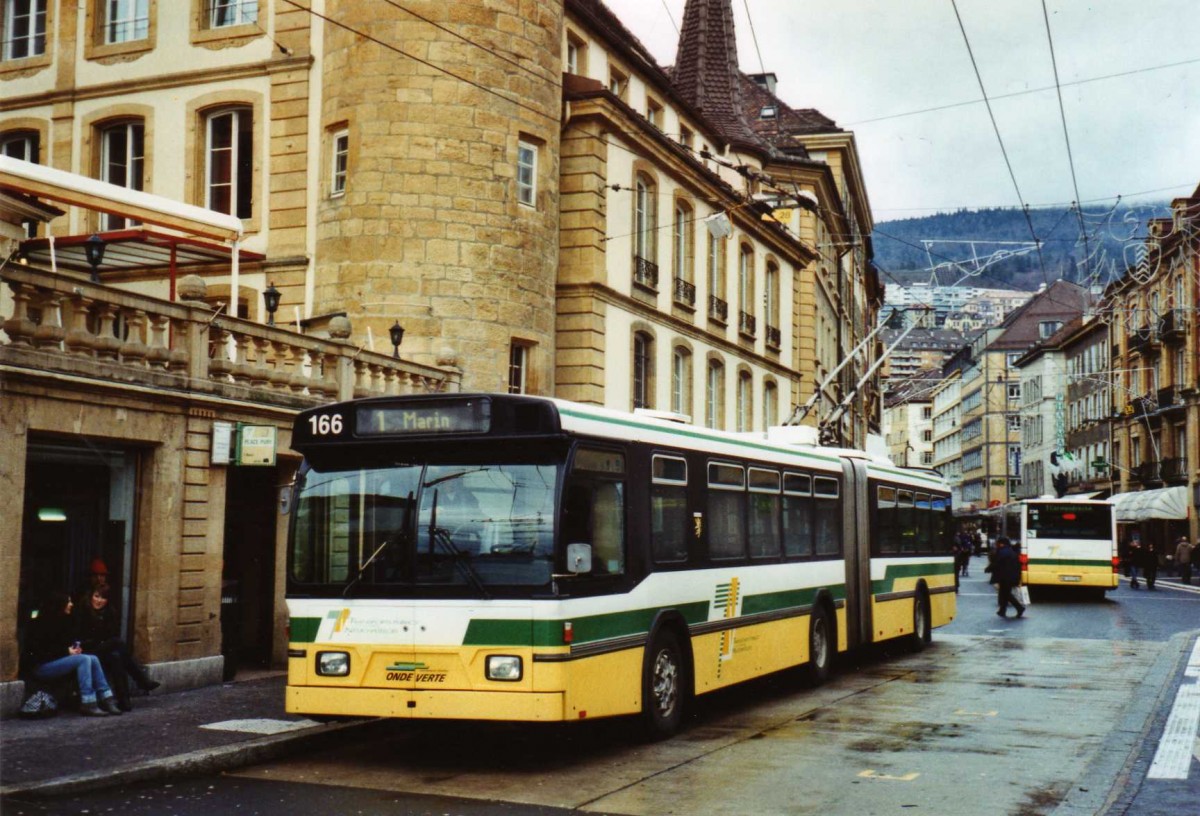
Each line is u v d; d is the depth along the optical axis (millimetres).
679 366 33000
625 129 28078
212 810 8938
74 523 13719
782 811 8945
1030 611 31891
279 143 24688
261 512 17172
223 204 25594
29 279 12570
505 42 23969
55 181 15781
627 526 11523
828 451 18172
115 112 26203
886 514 20000
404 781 10109
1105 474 79125
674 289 31953
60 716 12391
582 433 10805
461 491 10602
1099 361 82062
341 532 10828
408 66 23172
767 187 43469
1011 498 120688
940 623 22953
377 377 18562
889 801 9250
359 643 10578
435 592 10430
